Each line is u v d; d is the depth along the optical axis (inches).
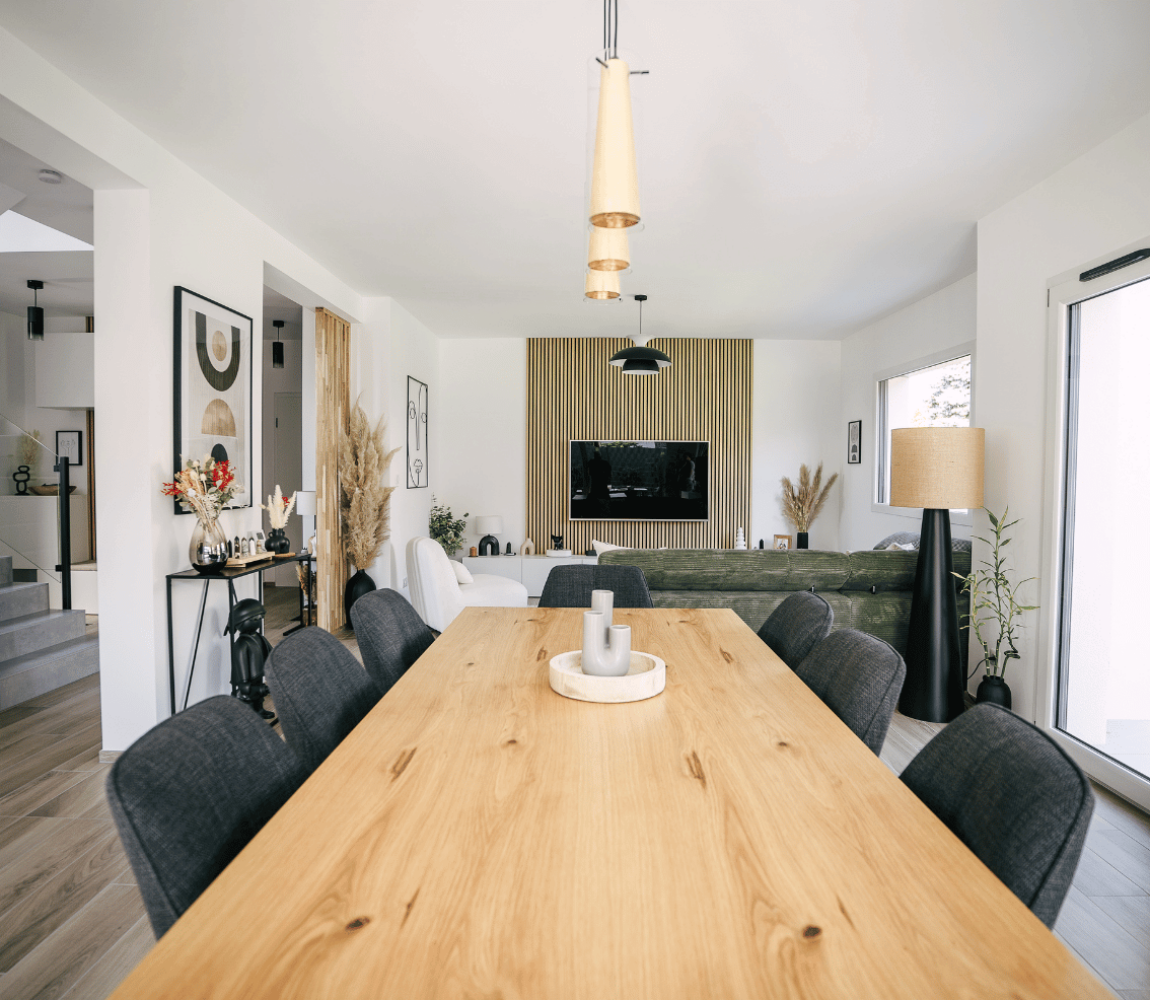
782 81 100.7
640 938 29.1
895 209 149.9
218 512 127.3
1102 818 104.2
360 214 154.1
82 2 84.4
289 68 98.3
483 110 109.5
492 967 27.2
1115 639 115.9
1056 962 27.9
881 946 28.7
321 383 207.6
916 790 47.0
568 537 310.0
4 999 65.5
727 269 196.1
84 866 88.5
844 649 67.2
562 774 46.1
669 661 75.9
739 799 42.4
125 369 118.9
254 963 27.4
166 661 123.0
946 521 140.3
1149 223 110.2
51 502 185.2
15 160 119.3
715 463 307.9
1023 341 140.1
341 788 43.7
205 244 135.8
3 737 132.1
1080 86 102.3
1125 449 115.0
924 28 88.9
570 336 303.3
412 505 260.2
